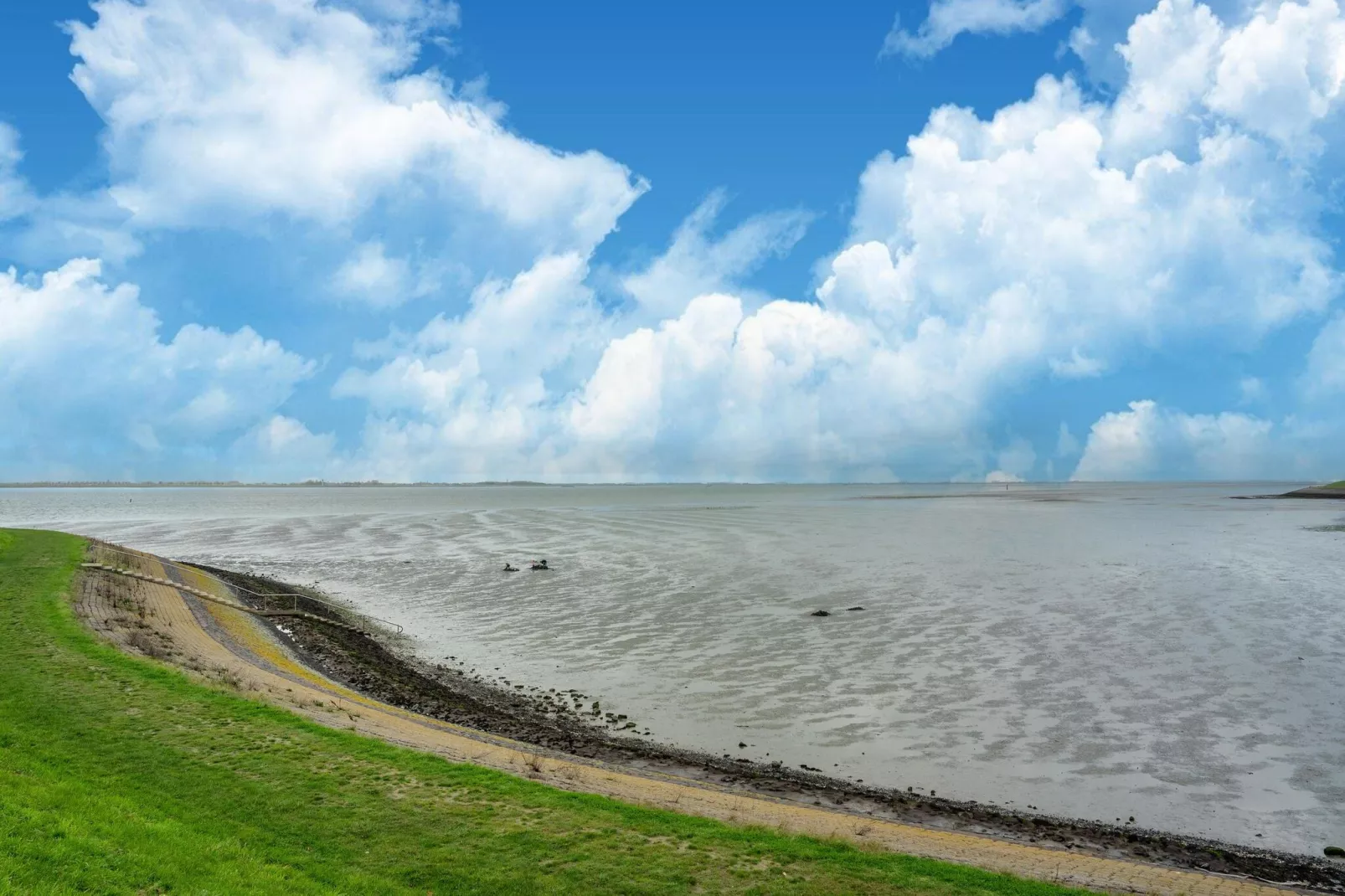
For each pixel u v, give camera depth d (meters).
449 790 18.27
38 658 25.75
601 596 54.59
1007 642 39.25
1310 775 23.22
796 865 15.53
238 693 25.19
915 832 18.89
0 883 10.63
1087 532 105.25
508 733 27.19
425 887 13.99
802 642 40.12
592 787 20.11
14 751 17.75
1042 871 16.70
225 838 14.86
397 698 31.16
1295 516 138.25
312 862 14.45
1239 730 26.77
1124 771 23.66
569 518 146.75
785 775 23.64
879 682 33.00
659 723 28.55
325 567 72.19
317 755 19.70
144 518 151.75
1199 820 20.64
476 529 116.19
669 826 17.12
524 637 42.66
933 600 51.59
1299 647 37.34
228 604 47.69
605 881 14.50
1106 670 34.03
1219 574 61.41
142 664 26.22
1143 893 15.74
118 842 13.23
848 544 89.06
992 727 27.48
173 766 18.14
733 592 55.44
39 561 47.25
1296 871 18.06
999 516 147.12
